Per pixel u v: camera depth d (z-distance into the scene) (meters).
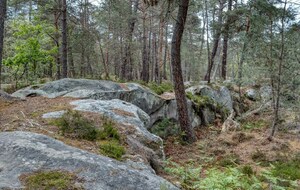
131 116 7.93
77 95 10.12
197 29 32.41
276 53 11.48
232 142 10.56
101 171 4.00
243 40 15.10
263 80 14.34
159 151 6.73
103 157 4.52
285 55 11.35
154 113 12.12
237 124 13.46
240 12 18.42
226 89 18.47
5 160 4.12
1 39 10.03
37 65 17.08
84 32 23.77
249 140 10.82
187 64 48.00
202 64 44.53
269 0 12.38
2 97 8.93
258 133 12.16
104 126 6.30
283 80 11.46
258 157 8.98
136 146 6.05
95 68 32.50
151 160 5.97
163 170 6.13
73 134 5.76
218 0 23.12
